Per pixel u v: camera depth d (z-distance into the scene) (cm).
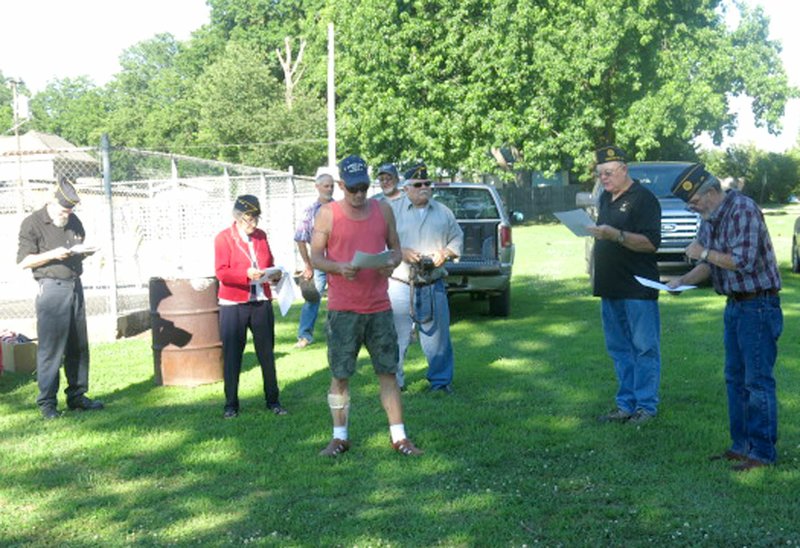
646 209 684
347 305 633
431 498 543
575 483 562
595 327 1198
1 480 604
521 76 3806
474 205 1322
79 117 9425
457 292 1271
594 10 3725
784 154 6825
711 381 843
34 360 1000
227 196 1609
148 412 790
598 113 3831
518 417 728
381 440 670
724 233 570
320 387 870
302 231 1079
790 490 541
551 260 2255
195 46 6756
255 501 549
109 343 1190
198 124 6134
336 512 525
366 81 3966
